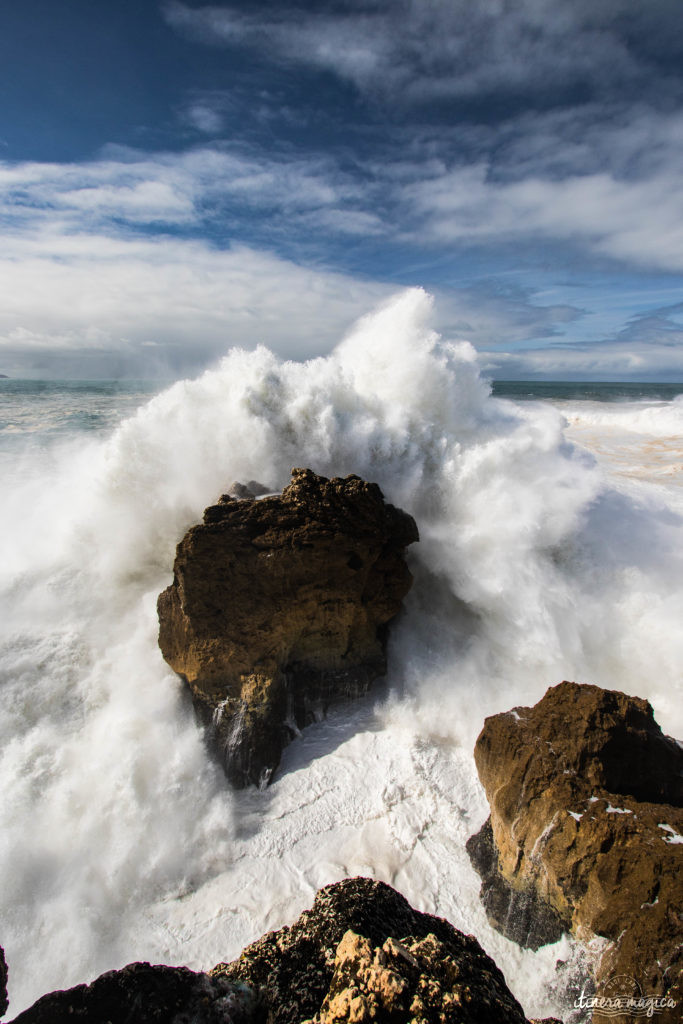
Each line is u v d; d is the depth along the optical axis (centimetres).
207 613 859
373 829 749
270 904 668
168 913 666
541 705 679
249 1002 330
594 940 526
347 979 319
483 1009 311
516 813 618
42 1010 293
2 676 902
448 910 650
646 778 611
